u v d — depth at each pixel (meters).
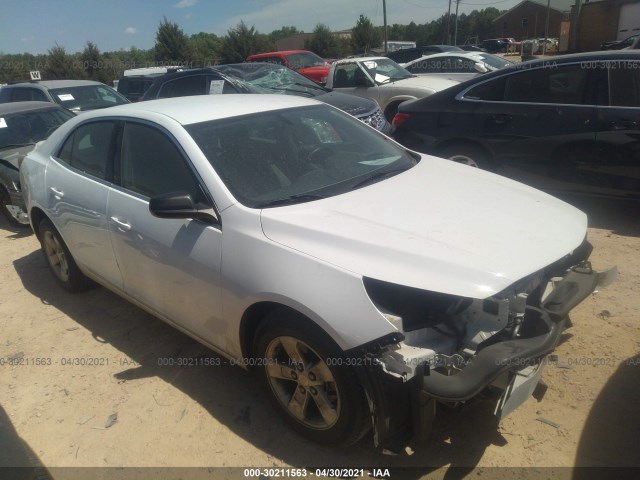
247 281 2.68
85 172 3.92
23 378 3.56
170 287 3.20
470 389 2.24
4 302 4.69
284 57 17.77
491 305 2.33
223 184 2.93
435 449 2.68
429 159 3.85
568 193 5.44
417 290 2.35
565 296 2.69
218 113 3.44
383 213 2.79
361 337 2.31
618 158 5.01
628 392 2.94
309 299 2.43
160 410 3.13
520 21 70.62
